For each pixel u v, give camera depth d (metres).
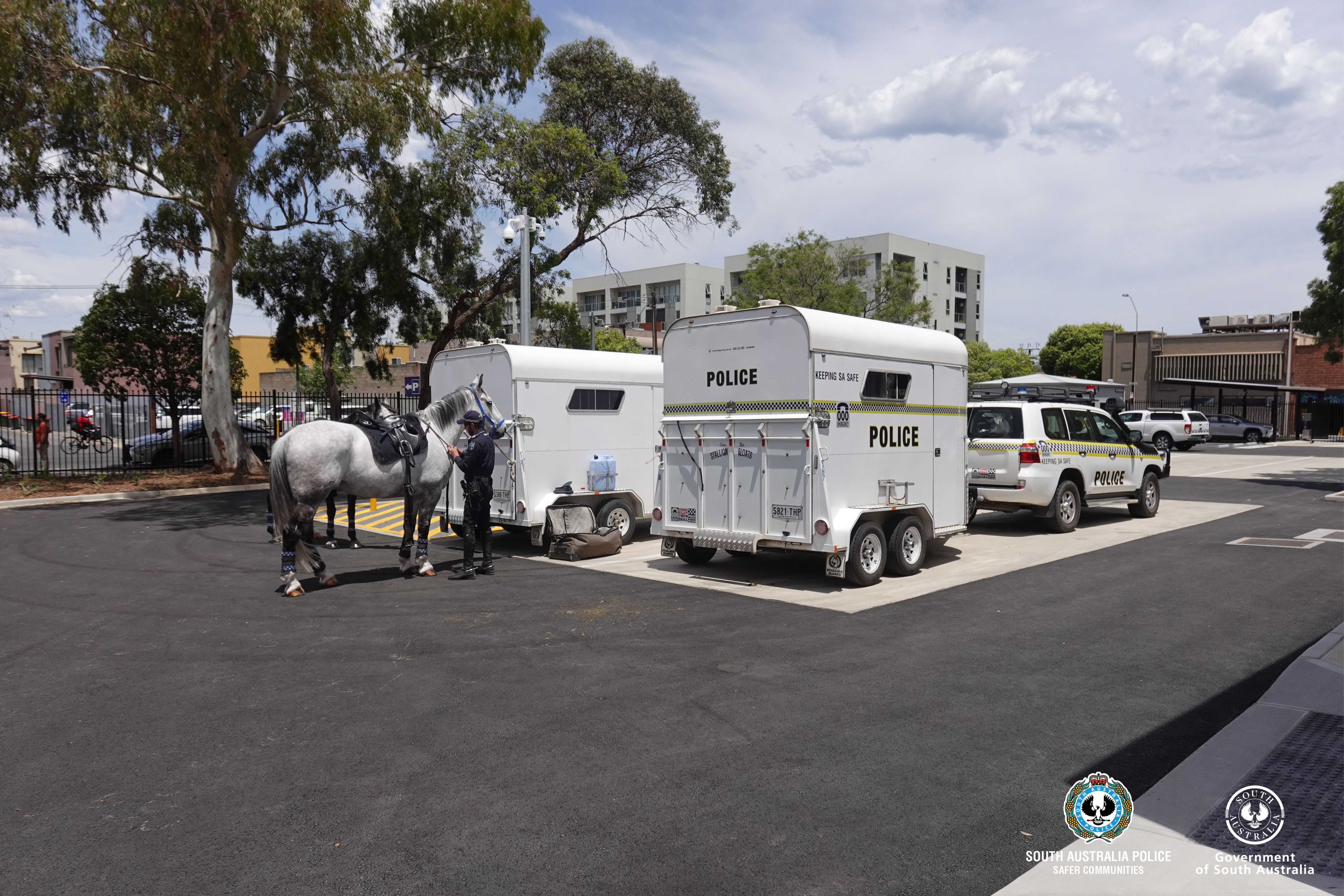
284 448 8.96
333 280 25.84
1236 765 4.54
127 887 3.45
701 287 89.44
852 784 4.36
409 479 9.74
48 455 26.05
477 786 4.39
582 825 3.95
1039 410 13.16
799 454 9.16
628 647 6.96
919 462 10.31
